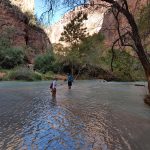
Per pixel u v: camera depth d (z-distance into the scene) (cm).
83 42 5334
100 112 1447
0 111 1408
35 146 820
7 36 6091
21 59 5347
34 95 2198
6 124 1113
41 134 965
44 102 1802
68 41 5553
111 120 1235
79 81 4597
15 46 5931
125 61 2973
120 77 4875
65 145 838
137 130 1050
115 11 1609
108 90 2867
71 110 1495
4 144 835
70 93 2450
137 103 1827
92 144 857
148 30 1984
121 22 1769
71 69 5591
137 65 3244
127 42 1825
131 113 1423
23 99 1925
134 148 827
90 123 1168
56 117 1285
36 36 7306
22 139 895
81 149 802
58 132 1000
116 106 1673
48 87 2992
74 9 1497
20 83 3562
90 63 5588
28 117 1270
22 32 6669
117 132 1018
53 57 5650
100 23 1755
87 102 1847
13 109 1481
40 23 1484
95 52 5353
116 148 822
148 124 1157
